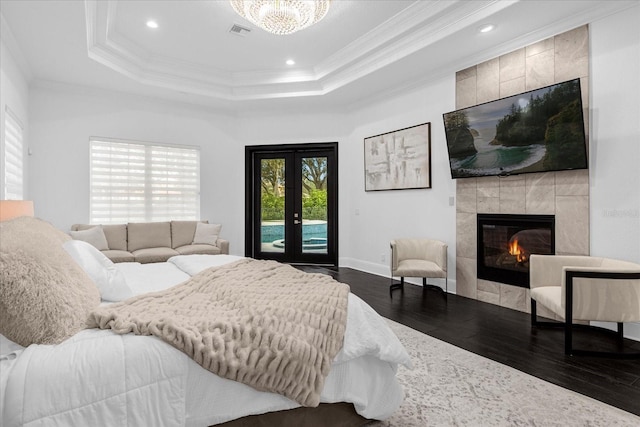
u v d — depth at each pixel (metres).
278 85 5.31
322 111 5.84
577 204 3.01
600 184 2.88
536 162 3.20
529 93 3.14
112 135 5.06
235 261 2.50
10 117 3.65
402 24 3.62
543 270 2.93
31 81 4.43
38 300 1.17
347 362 1.53
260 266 2.37
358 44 4.14
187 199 5.71
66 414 1.02
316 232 6.09
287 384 1.31
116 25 3.73
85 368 1.08
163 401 1.16
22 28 3.24
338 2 3.30
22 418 0.96
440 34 3.44
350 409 1.59
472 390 1.96
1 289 1.12
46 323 1.17
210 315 1.45
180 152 5.64
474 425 1.64
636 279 2.29
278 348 1.31
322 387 1.39
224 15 3.54
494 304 3.68
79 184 4.84
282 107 5.87
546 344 2.62
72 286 1.33
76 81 4.60
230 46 4.26
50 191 4.64
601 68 2.86
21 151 4.12
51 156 4.63
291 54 4.50
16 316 1.14
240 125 6.11
